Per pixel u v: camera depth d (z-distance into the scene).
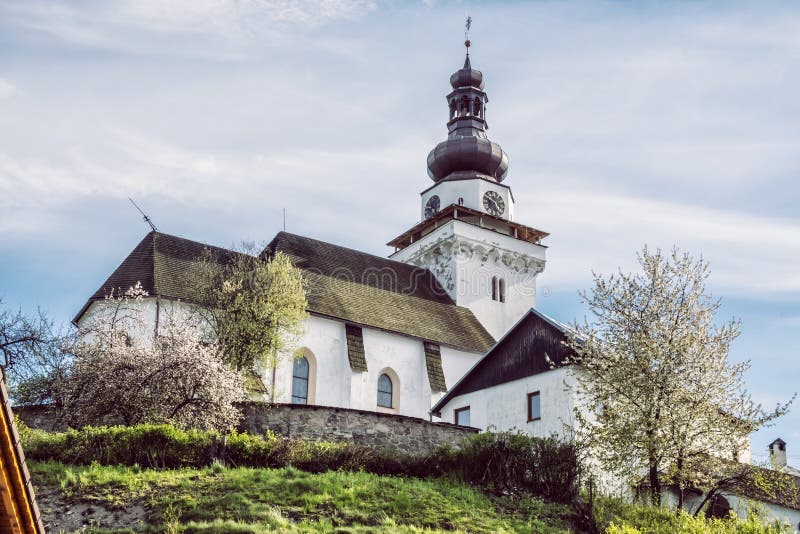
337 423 34.66
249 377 43.41
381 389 54.12
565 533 27.16
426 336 57.19
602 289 35.97
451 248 67.00
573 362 38.34
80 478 26.28
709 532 25.95
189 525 23.31
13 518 11.96
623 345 34.81
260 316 44.97
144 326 41.16
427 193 74.31
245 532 22.77
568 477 31.11
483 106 76.88
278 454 29.95
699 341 34.38
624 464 33.81
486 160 73.44
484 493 30.19
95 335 36.75
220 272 47.09
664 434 33.00
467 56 78.25
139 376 33.78
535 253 70.69
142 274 47.59
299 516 25.08
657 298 35.25
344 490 27.12
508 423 44.06
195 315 46.06
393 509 26.44
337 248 61.97
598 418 34.69
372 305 57.16
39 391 35.47
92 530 23.30
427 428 36.00
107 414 33.47
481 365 46.81
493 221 71.88
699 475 32.88
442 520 26.34
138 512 24.70
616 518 28.94
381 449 32.59
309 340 51.66
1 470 11.74
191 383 34.06
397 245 74.44
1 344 36.19
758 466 33.81
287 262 49.19
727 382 34.00
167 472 27.77
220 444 29.31
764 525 26.02
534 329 44.41
